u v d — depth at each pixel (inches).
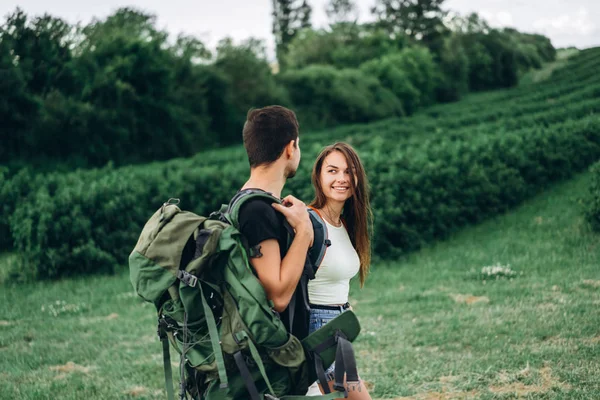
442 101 2861.7
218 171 514.0
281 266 88.9
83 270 441.1
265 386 88.8
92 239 446.9
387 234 449.1
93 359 256.2
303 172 484.4
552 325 246.4
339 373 88.5
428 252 454.9
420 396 190.9
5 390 215.3
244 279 85.7
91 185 462.9
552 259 381.4
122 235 459.5
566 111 1041.5
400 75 2416.3
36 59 1209.4
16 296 394.0
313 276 96.3
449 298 320.8
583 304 275.0
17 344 285.0
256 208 89.5
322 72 2134.6
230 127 1758.1
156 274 87.5
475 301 307.9
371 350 244.5
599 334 231.3
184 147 1518.2
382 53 2684.5
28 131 1133.7
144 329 302.4
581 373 190.4
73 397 204.2
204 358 88.9
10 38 1173.7
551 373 192.5
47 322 327.0
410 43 3051.2
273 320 85.9
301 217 91.1
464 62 3011.8
